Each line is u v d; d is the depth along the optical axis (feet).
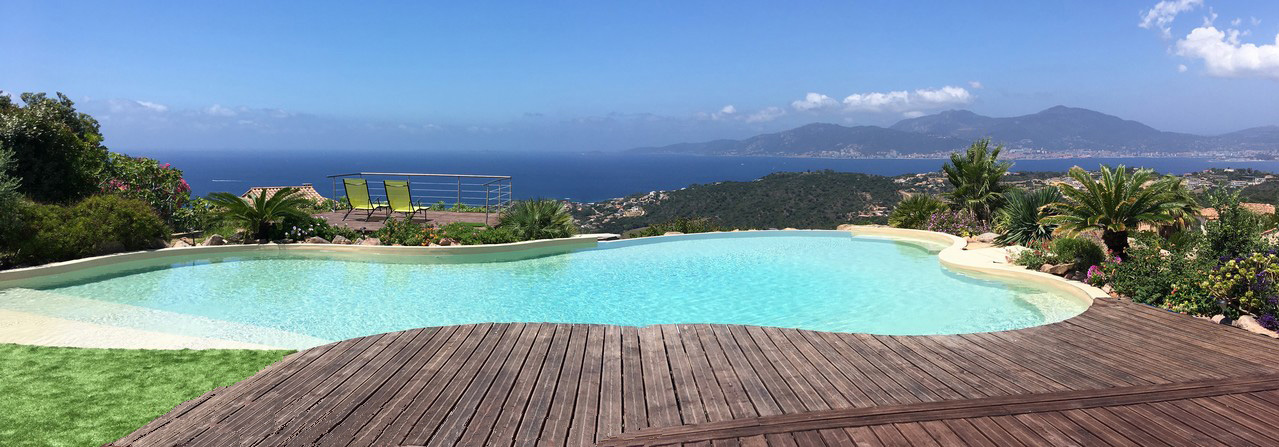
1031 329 16.44
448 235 34.24
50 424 10.91
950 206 43.57
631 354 14.21
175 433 10.00
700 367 13.34
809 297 24.04
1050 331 16.24
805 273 28.81
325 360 13.61
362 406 11.13
